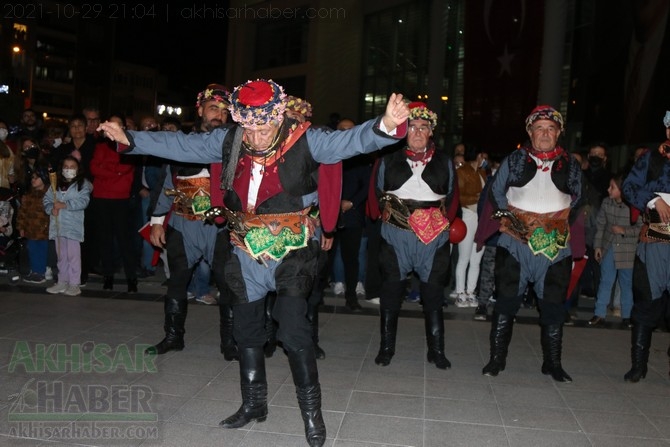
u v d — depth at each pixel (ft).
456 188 15.60
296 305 10.80
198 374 13.99
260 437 10.97
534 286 15.24
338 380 14.10
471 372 15.06
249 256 11.04
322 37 74.33
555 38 45.16
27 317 18.01
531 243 14.58
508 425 11.93
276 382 13.78
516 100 46.96
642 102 35.83
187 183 15.37
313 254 11.16
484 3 48.29
